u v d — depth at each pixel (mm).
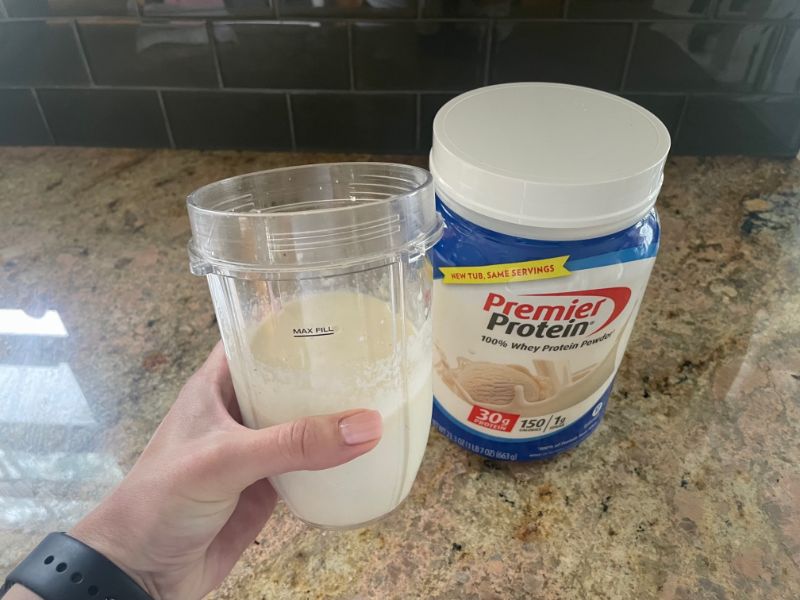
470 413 415
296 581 384
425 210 303
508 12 691
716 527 406
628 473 441
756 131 765
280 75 755
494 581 381
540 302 348
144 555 331
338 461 307
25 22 735
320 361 306
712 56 711
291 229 276
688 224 687
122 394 507
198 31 729
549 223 318
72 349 551
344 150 812
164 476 325
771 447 456
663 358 529
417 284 317
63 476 447
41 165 808
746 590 373
